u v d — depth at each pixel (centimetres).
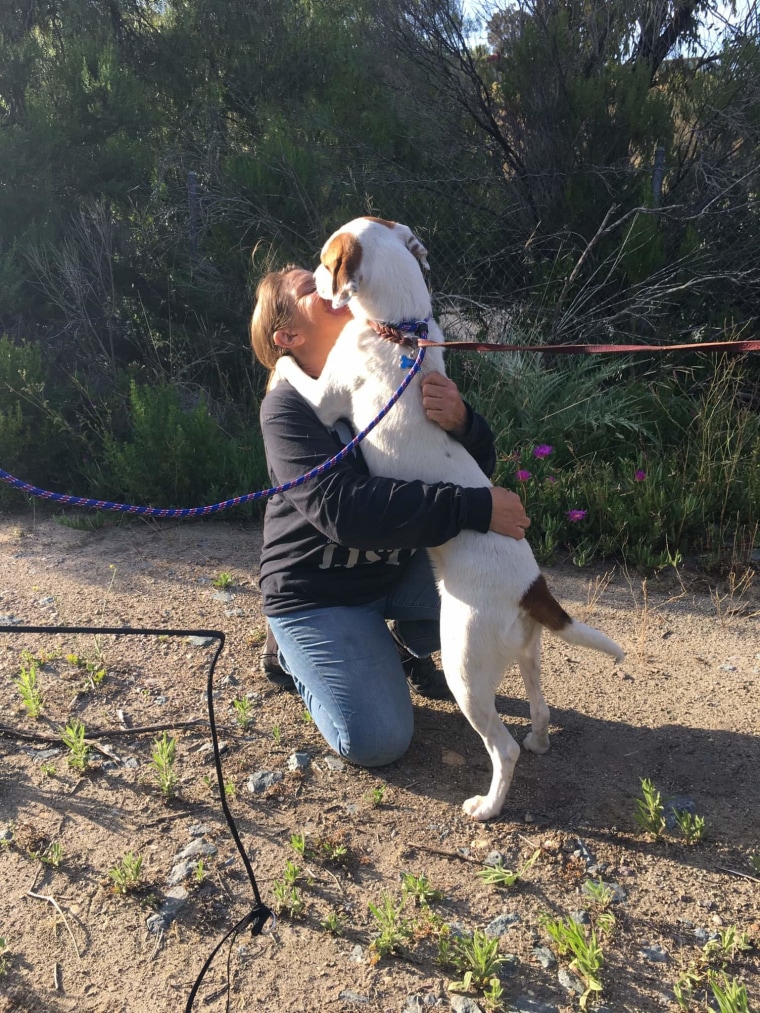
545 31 614
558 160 620
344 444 263
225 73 880
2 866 228
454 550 239
